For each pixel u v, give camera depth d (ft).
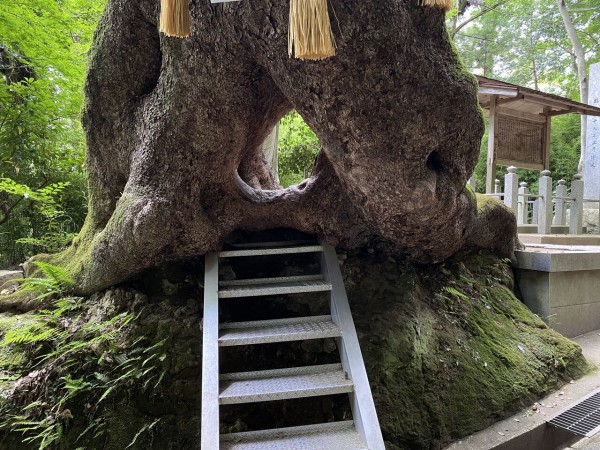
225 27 6.66
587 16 47.29
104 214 10.04
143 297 8.61
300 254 10.17
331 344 8.35
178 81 7.52
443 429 7.72
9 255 16.06
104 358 7.61
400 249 9.68
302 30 4.42
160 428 7.11
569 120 53.93
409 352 8.27
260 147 12.10
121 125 8.79
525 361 9.91
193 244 8.52
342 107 6.39
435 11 6.34
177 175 8.07
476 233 11.47
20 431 6.86
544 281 12.64
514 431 8.10
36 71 17.11
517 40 57.77
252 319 8.84
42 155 16.21
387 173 6.88
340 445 5.92
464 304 10.57
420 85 6.30
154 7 7.50
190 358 7.78
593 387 9.91
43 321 8.54
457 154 7.27
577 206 23.21
